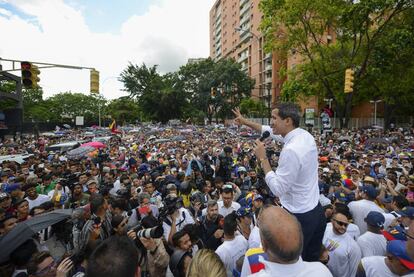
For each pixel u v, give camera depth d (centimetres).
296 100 2958
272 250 169
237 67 6694
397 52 2420
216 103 7050
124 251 163
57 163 1173
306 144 238
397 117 4834
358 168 981
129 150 1984
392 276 280
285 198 245
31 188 699
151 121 7812
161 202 645
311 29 2641
